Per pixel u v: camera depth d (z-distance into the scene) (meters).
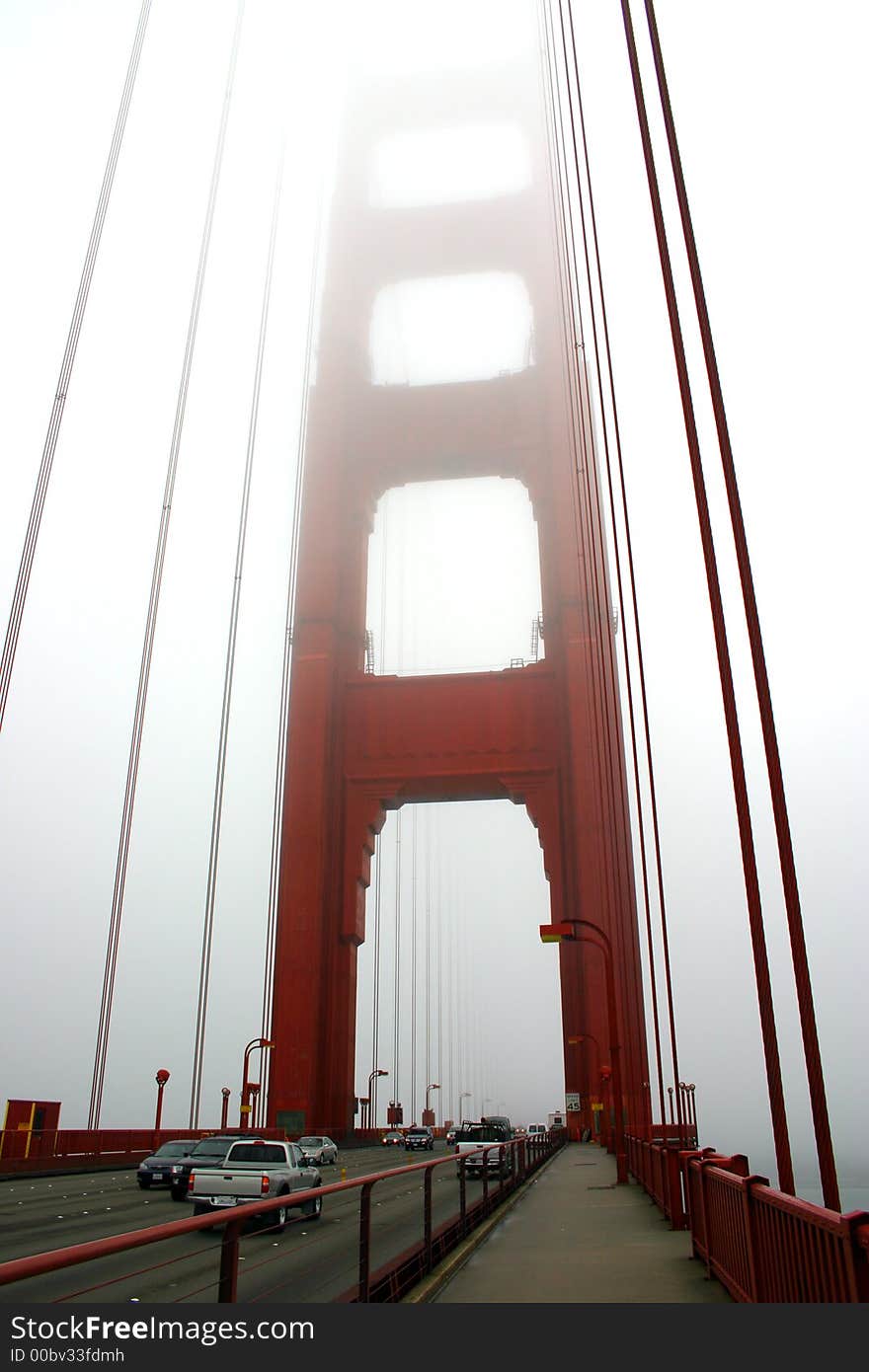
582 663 49.53
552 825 47.97
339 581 54.25
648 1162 15.05
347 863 49.00
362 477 58.03
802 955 5.70
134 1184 20.28
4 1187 18.61
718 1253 6.72
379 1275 5.85
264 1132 36.28
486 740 50.22
